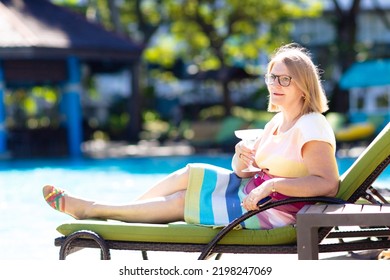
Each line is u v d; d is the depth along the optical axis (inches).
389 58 1494.8
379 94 1498.5
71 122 1117.1
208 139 1154.7
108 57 1117.1
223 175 245.3
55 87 1267.2
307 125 226.5
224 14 1561.3
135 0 1606.8
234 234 227.8
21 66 1069.8
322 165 223.0
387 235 231.8
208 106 1723.7
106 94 1882.4
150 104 1780.3
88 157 1082.1
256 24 1600.6
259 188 222.1
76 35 1098.1
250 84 1871.3
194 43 1679.4
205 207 237.6
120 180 737.6
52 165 944.9
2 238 395.9
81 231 229.8
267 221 231.5
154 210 243.9
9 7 1103.0
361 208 212.7
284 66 231.6
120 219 246.8
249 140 248.2
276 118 247.3
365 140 1113.4
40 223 449.7
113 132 1517.0
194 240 229.3
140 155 1094.4
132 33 1748.3
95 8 1540.4
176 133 1453.0
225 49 1664.6
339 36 1562.5
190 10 1571.1
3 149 1071.0
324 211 208.5
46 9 1145.4
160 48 1776.6
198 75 1530.5
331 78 1611.7
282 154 231.9
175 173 249.6
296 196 223.5
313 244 206.8
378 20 1971.0
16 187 682.2
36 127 1212.5
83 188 669.3
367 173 232.2
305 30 1914.4
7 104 1473.9
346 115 1291.8
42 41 1034.7
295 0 1612.9
